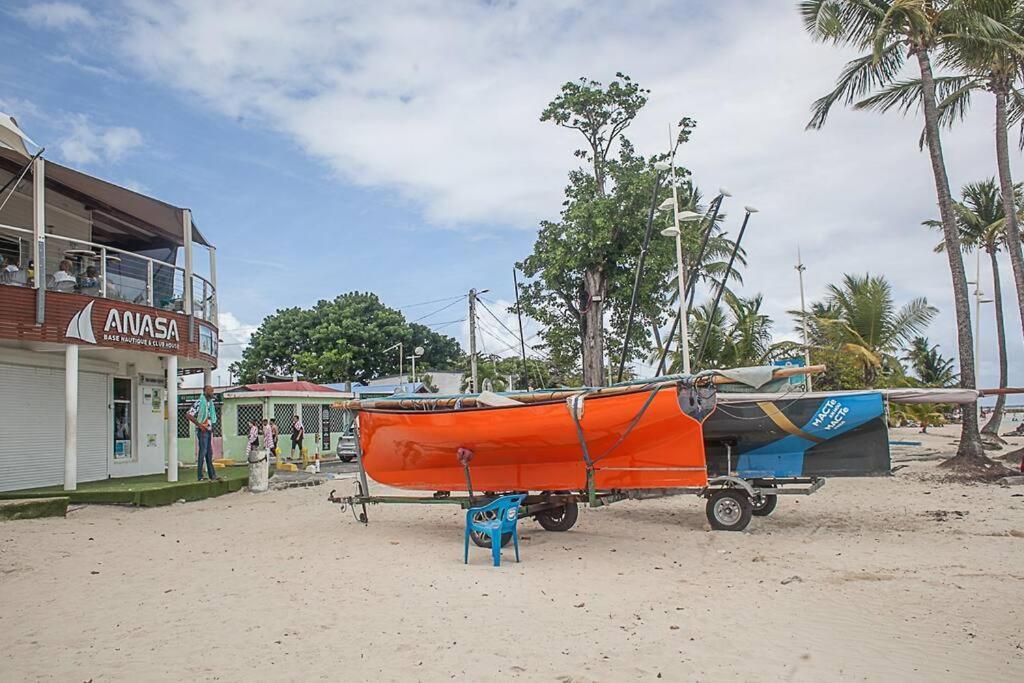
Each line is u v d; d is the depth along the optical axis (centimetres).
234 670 625
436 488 1342
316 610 814
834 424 1313
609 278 2892
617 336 3125
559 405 1166
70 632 736
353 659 652
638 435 1152
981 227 3203
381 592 893
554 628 740
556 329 3133
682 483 1145
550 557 1102
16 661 649
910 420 5803
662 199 2802
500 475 1277
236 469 2361
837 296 4116
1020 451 2239
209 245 2239
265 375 5391
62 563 1069
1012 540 1159
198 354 2006
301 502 1777
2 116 1386
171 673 618
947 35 2150
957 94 2381
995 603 814
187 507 1680
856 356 3838
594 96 2898
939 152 2208
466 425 1244
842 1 2238
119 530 1354
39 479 1772
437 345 6112
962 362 2159
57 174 1719
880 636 703
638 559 1082
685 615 783
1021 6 2162
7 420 1695
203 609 820
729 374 1156
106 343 1697
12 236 1752
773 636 707
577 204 2833
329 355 5316
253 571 1017
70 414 1636
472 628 743
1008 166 2216
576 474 1218
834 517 1420
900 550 1105
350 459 3391
